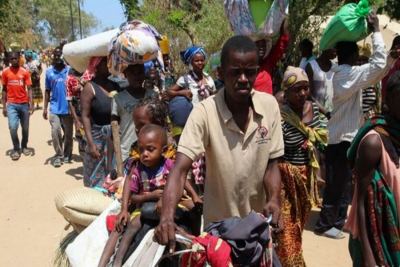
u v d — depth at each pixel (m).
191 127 2.46
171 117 4.90
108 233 3.14
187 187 2.93
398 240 2.55
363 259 2.63
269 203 2.47
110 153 4.40
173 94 5.14
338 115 4.79
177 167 2.39
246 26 4.23
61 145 8.17
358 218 2.62
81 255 3.08
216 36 12.48
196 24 13.35
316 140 3.75
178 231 2.38
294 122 3.64
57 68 8.11
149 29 4.03
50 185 6.97
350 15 4.50
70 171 7.78
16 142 8.71
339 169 4.87
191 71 5.52
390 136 2.55
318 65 5.31
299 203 3.64
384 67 4.47
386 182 2.55
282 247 3.50
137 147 3.04
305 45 6.76
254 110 2.49
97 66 4.60
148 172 2.93
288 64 9.55
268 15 4.15
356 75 4.57
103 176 4.68
